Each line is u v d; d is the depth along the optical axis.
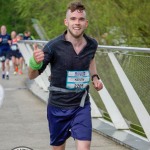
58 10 18.75
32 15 19.52
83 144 6.46
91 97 11.71
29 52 17.94
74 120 6.58
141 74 8.90
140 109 8.98
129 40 15.59
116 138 9.62
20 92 17.73
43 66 6.52
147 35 15.46
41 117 12.62
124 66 9.43
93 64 6.86
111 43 16.33
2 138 10.25
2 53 23.67
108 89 10.47
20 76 24.53
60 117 6.64
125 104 9.94
